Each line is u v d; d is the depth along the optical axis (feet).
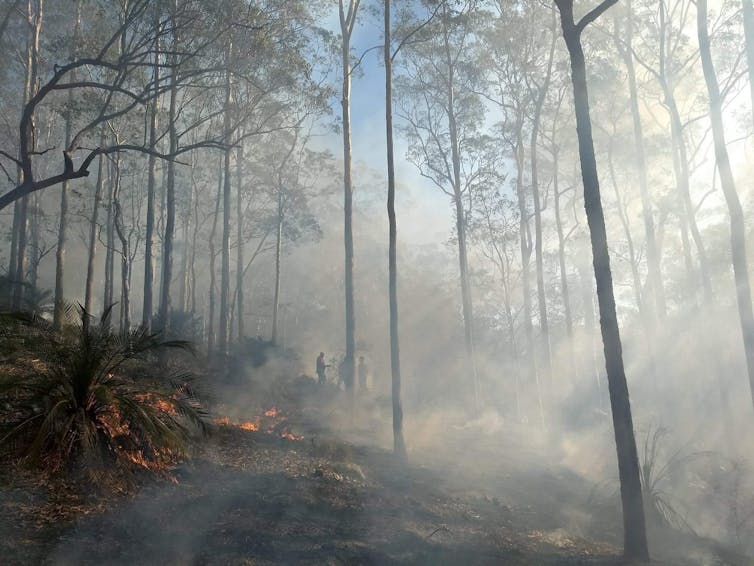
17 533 22.68
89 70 89.20
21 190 46.39
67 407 28.91
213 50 57.93
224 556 24.07
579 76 33.68
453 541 30.09
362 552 26.53
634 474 30.94
